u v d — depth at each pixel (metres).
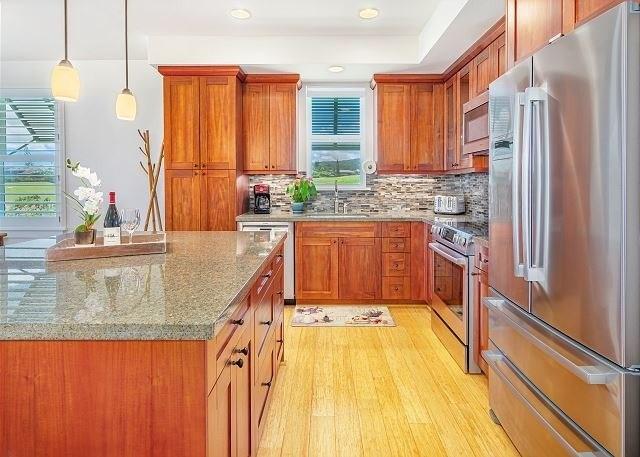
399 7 3.72
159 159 4.96
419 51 4.43
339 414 2.45
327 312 4.49
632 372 1.31
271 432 2.27
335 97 5.45
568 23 1.70
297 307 4.67
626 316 1.31
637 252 1.30
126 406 1.11
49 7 3.71
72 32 4.25
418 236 4.68
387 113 4.96
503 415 2.22
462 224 3.62
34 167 5.15
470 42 3.79
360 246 4.70
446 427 2.32
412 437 2.22
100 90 5.12
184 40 4.43
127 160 5.15
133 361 1.11
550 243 1.66
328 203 5.39
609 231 1.35
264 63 4.46
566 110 1.55
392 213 5.12
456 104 4.53
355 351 3.42
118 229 2.19
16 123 5.14
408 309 4.64
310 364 3.16
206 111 4.56
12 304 1.25
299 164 5.41
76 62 5.09
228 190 4.61
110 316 1.13
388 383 2.85
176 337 1.08
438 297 3.68
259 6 3.71
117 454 1.12
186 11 3.80
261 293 2.12
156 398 1.11
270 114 4.93
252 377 1.85
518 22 2.17
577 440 1.52
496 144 2.21
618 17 1.31
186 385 1.11
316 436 2.23
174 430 1.11
